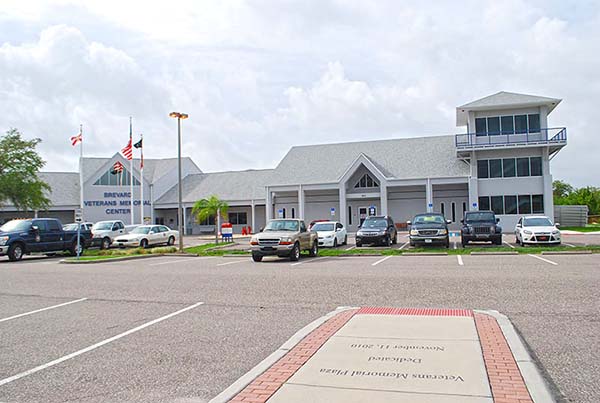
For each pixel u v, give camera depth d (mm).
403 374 5418
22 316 9672
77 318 9359
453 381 5176
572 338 7078
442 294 10844
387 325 7656
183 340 7551
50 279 15578
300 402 4750
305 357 6164
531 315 8578
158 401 5180
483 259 18891
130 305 10555
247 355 6684
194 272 16797
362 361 5902
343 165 49844
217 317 9125
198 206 48156
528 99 41688
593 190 77438
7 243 24000
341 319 8242
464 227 25250
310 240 22328
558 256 19422
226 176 59875
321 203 51188
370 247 27266
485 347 6371
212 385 5609
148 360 6586
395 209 48531
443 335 6984
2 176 42188
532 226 25297
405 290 11500
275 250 20172
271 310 9625
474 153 42781
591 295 10258
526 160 42219
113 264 21188
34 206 44469
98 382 5789
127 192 55031
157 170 60562
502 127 42750
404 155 48656
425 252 22281
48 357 6828
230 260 22266
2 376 6066
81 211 23766
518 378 5254
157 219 59000
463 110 43219
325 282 13188
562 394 5066
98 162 56906
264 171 59125
